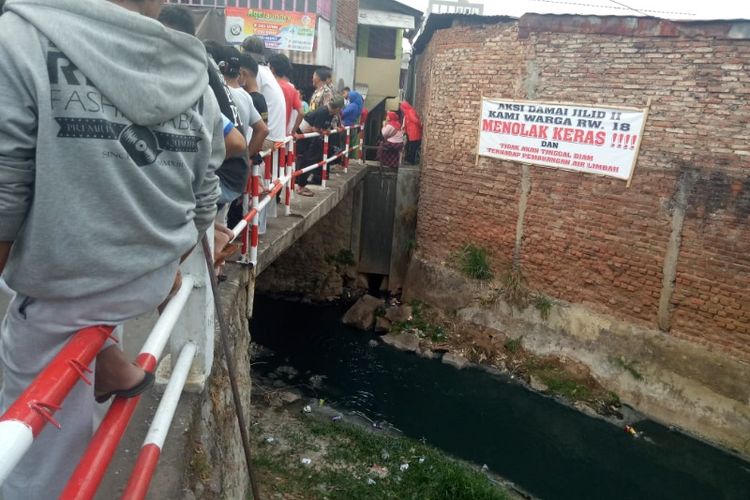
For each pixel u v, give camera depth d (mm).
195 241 1455
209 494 2428
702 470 7520
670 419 8234
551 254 9578
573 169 9023
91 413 1594
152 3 1338
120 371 1499
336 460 7078
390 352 10648
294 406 8656
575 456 7910
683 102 7762
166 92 1220
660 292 8383
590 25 8430
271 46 13008
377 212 13148
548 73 9031
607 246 8836
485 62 9977
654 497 7148
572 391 8977
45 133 1070
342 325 11844
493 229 10383
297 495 6141
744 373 7633
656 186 8180
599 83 8508
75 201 1140
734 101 7332
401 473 6957
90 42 1105
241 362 4211
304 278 13297
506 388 9391
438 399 9211
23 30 1064
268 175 5621
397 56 18922
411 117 13406
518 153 9695
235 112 2834
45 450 1566
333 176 10234
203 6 12086
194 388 2645
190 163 1354
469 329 10664
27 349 1372
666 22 7691
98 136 1123
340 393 9297
